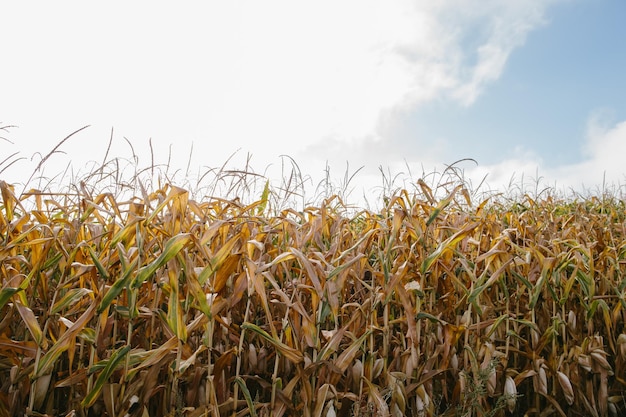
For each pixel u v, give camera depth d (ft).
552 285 8.58
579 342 8.87
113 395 5.67
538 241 9.65
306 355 6.45
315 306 6.24
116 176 8.32
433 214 7.47
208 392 5.70
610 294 9.45
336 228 8.93
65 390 6.33
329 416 6.34
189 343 6.52
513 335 8.23
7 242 6.01
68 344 5.25
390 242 7.07
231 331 6.44
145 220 5.92
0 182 6.12
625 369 8.84
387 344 6.97
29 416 5.31
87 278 6.49
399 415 6.72
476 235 9.10
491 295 9.18
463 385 7.23
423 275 7.20
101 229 6.95
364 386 6.81
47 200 7.39
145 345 6.63
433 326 7.87
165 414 5.89
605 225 13.55
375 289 7.14
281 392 6.06
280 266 7.36
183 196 6.21
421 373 7.23
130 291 5.48
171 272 5.36
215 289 5.73
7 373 6.40
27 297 6.69
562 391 8.49
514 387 7.66
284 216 7.98
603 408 8.32
